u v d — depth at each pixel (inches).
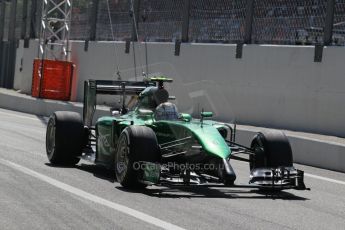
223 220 866.1
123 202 946.1
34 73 3555.6
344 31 2150.6
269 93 2388.0
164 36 2938.0
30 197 948.0
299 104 2274.9
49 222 797.9
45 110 3051.2
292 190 1200.2
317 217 944.3
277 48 2362.2
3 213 834.2
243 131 1929.1
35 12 3966.5
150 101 1138.7
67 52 3577.8
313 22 2251.5
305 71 2255.2
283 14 2365.9
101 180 1140.5
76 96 3553.2
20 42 4077.3
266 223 868.6
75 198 958.4
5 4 4249.5
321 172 1577.3
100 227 783.1
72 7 3681.1
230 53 2556.6
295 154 1760.6
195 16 2760.8
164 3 2938.0
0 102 3472.0
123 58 3154.5
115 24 3260.3
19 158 1368.1
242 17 2529.5
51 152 1306.6
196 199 1011.9
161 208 916.6
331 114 2164.1
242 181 1272.1
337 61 2149.4
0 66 4286.4
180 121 1090.1
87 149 1326.3
